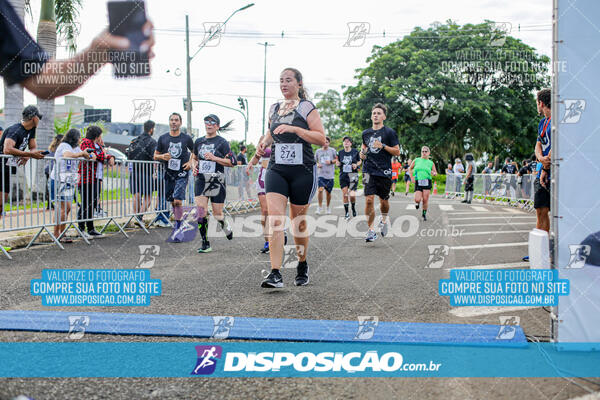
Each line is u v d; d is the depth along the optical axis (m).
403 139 28.23
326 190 10.38
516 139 28.72
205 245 5.62
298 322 2.79
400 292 3.52
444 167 29.72
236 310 3.06
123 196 7.25
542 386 1.93
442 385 1.96
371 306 3.14
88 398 1.85
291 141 3.67
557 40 2.27
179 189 6.87
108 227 7.87
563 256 2.30
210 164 5.64
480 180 16.16
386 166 5.99
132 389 1.94
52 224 5.94
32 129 5.66
